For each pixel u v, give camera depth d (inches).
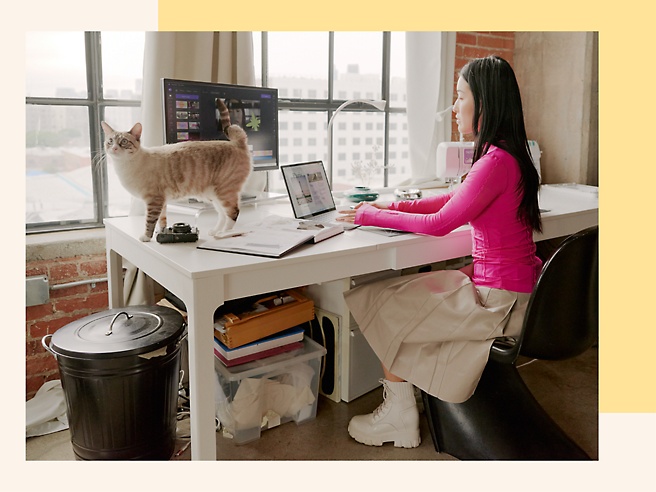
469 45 131.3
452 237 78.4
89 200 95.2
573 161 132.0
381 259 72.7
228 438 80.3
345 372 89.3
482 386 75.2
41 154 90.4
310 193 88.9
